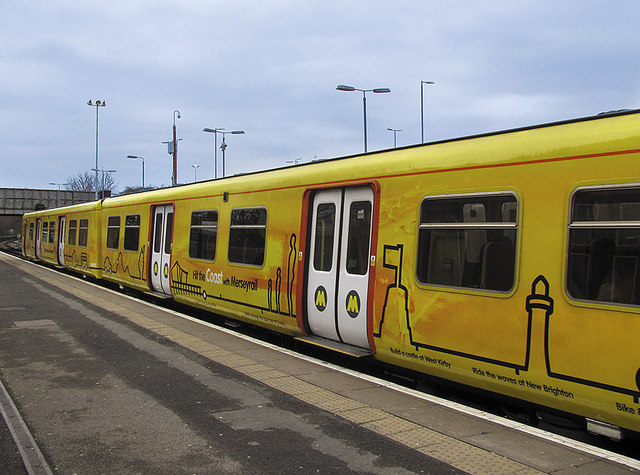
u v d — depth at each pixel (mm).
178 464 4250
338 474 4055
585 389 4707
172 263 12656
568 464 4133
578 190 4855
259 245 9352
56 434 4855
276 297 8836
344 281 7555
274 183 9062
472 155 5793
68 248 22297
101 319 10766
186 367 7109
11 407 5543
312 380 6496
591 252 4730
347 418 5195
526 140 5332
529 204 5195
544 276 5031
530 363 5109
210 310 11094
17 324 10188
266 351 8047
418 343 6238
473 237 5691
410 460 4262
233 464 4246
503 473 4004
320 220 8125
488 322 5473
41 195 58031
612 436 4617
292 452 4449
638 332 4387
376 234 6859
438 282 6043
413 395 5902
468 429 4879
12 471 4160
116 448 4551
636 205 4477
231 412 5395
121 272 15914
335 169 7766
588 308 4691
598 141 4766
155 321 10555
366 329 7121
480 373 5574
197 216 11633
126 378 6609
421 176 6340
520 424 4988
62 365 7227
